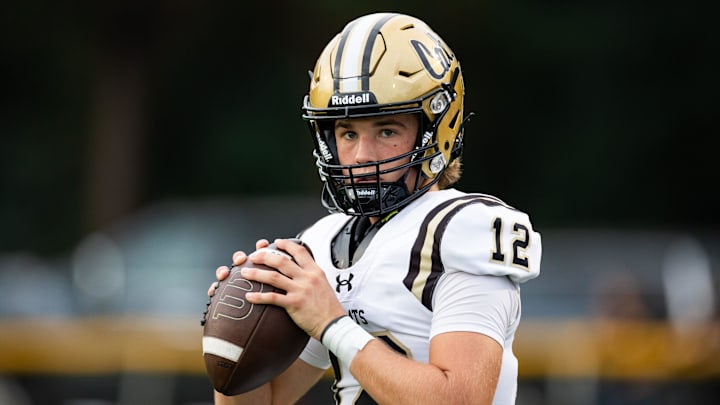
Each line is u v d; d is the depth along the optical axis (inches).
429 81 434.3
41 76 2603.3
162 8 2284.7
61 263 2220.7
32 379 1111.0
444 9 2281.0
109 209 2313.0
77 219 2598.4
